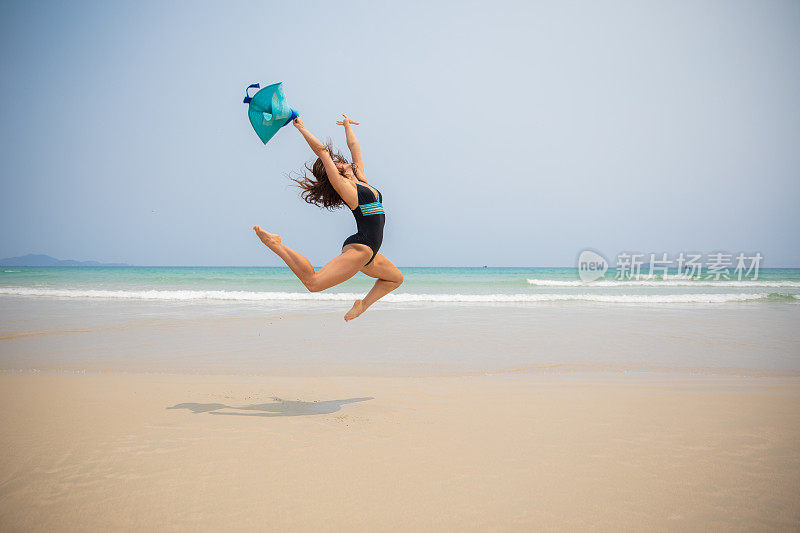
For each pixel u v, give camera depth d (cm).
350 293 2030
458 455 344
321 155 419
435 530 244
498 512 263
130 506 268
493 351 800
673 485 297
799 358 750
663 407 471
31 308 1423
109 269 5481
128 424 409
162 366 683
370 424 417
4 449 350
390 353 782
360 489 289
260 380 599
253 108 405
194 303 1639
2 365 683
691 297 1936
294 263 397
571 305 1662
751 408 468
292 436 383
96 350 795
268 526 247
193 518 255
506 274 4822
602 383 584
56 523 251
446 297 1911
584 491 288
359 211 435
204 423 414
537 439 379
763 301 1864
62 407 461
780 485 298
